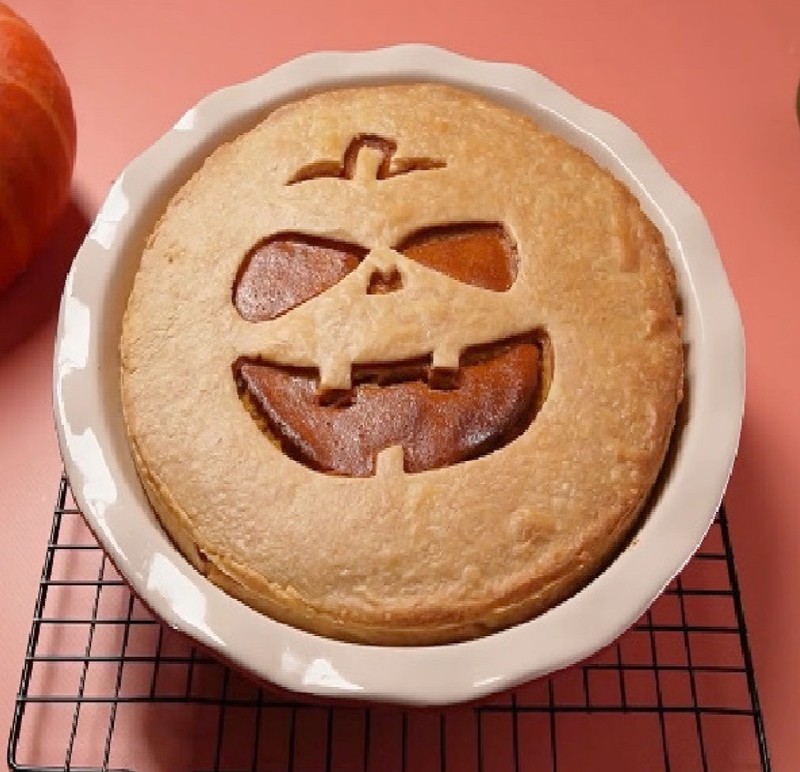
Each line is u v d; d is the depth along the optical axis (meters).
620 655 0.58
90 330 0.55
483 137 0.59
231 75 0.79
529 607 0.50
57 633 0.59
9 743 0.54
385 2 0.83
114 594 0.60
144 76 0.79
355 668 0.47
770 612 0.60
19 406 0.66
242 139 0.59
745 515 0.63
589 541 0.50
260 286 0.55
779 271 0.71
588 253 0.56
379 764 0.56
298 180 0.58
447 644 0.50
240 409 0.52
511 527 0.50
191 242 0.56
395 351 0.52
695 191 0.75
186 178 0.60
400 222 0.56
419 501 0.50
